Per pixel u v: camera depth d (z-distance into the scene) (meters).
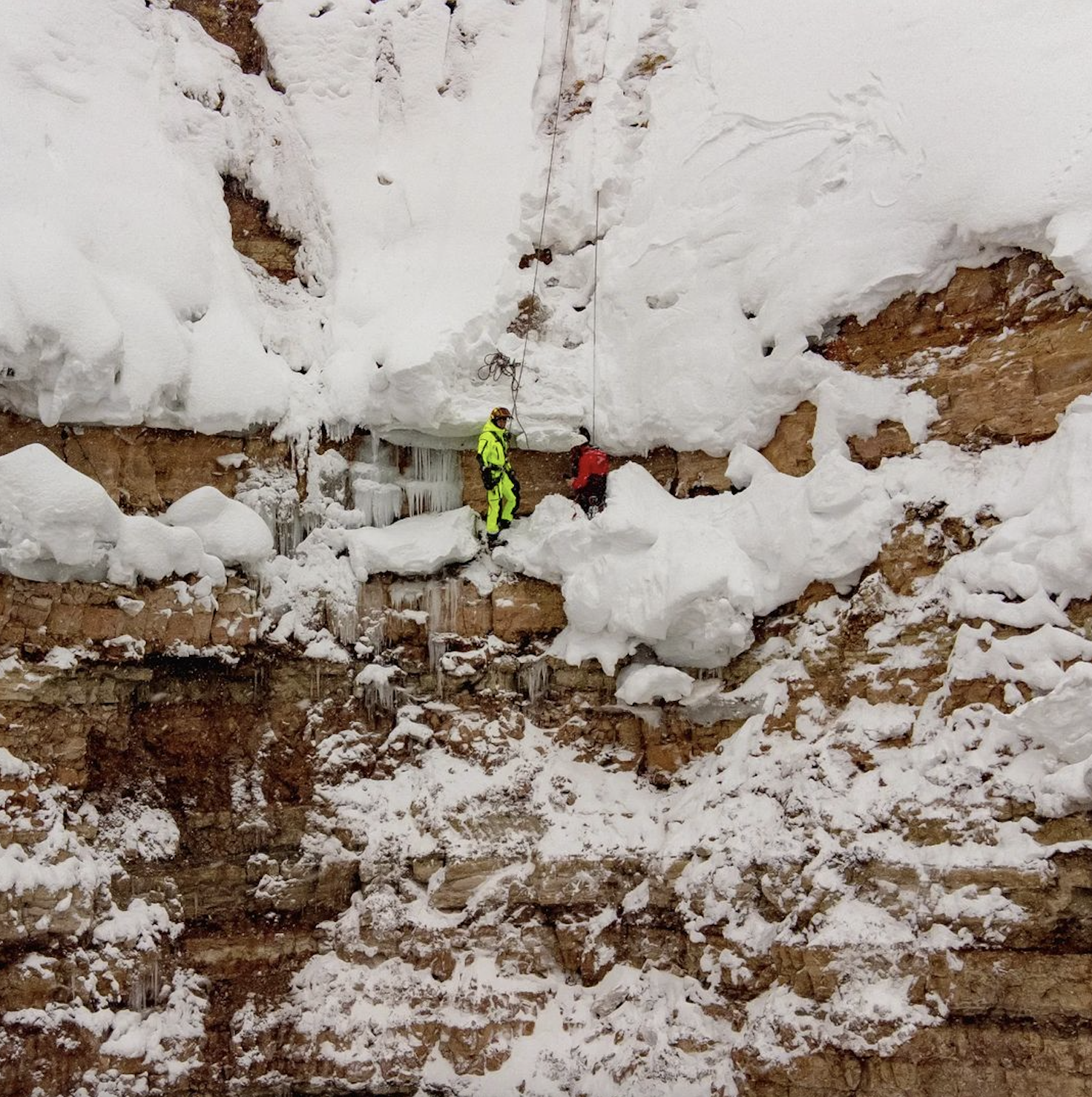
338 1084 11.76
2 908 10.83
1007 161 11.10
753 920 10.95
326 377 13.84
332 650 13.12
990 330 11.29
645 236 13.98
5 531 11.36
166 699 12.59
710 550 12.46
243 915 12.48
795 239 12.79
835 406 12.05
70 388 11.77
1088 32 11.35
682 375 13.22
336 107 15.70
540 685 13.34
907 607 11.08
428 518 13.74
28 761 11.50
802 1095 9.97
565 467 13.95
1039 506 10.24
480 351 13.83
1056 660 9.74
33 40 13.54
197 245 13.70
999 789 9.68
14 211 12.20
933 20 12.50
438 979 12.12
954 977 9.40
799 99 13.27
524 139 15.11
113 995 11.38
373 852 12.61
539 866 12.33
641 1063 11.24
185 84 15.07
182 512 12.63
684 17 14.91
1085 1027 9.01
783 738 11.64
